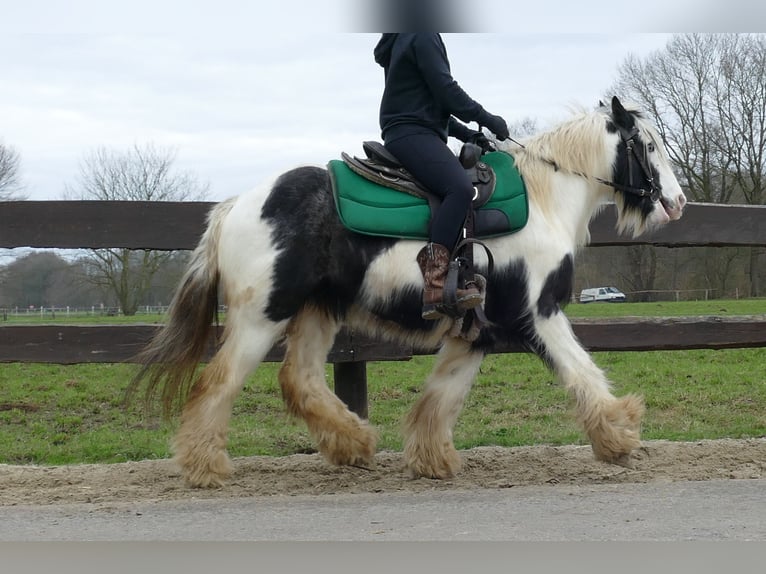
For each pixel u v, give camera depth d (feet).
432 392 17.20
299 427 25.31
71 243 20.58
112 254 80.23
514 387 32.35
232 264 16.03
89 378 35.14
